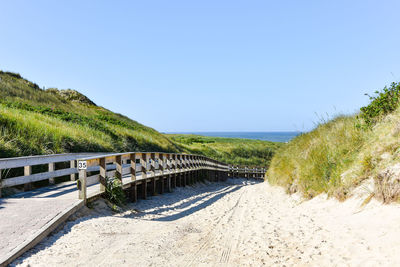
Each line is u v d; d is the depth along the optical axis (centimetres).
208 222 788
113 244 564
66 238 583
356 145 748
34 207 721
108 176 972
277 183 1306
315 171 847
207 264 471
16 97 2817
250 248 533
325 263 403
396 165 528
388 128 671
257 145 5706
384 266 345
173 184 1692
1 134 1282
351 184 644
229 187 2175
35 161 998
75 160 1297
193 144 5009
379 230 442
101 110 4356
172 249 547
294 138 1555
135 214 902
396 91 773
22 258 472
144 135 3366
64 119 2505
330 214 620
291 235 559
